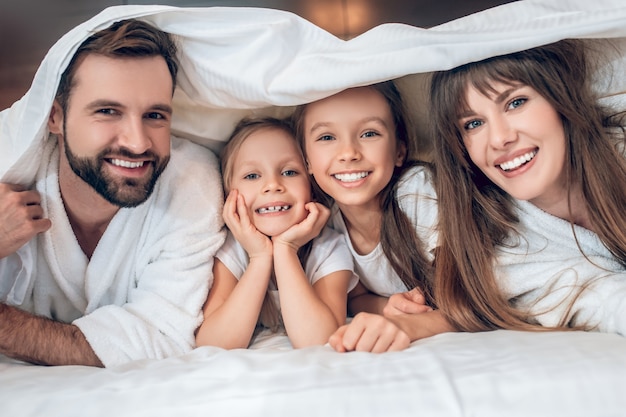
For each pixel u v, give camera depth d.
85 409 0.64
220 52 0.91
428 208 0.96
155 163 0.86
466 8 1.43
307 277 0.98
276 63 0.88
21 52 1.43
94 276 0.92
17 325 0.80
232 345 0.88
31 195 0.86
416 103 1.02
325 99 0.92
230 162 0.99
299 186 0.95
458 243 0.90
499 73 0.82
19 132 0.84
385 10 1.45
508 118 0.83
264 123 1.00
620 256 0.86
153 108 0.84
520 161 0.83
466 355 0.67
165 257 0.92
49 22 1.44
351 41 0.87
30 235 0.83
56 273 0.90
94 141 0.82
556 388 0.59
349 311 1.09
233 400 0.62
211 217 0.95
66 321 0.97
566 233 0.89
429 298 0.96
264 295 0.92
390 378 0.63
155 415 0.62
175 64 0.91
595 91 0.91
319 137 0.92
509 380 0.60
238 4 1.47
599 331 0.80
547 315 0.84
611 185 0.86
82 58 0.81
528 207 0.90
